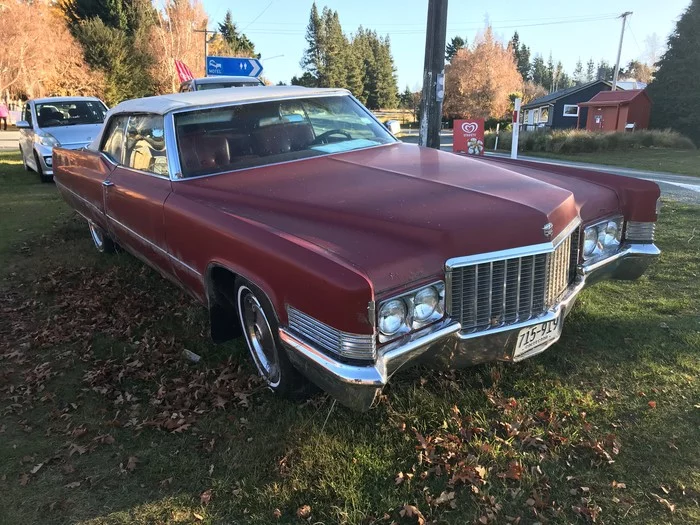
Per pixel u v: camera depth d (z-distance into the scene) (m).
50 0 52.56
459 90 61.25
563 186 3.45
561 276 2.96
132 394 3.32
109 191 4.57
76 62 46.44
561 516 2.28
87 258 5.97
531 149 27.56
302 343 2.46
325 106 4.23
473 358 2.72
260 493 2.46
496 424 2.87
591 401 3.02
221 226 2.97
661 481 2.45
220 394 3.21
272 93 4.11
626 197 3.54
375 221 2.63
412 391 3.11
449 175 3.20
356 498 2.40
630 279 3.71
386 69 99.62
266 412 3.01
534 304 2.78
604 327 3.90
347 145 4.00
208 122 3.78
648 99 37.94
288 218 2.86
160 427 2.96
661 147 29.19
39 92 44.31
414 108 81.75
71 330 4.22
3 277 5.49
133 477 2.62
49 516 2.40
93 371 3.58
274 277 2.57
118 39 49.06
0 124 39.16
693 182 13.52
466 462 2.57
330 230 2.67
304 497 2.44
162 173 3.78
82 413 3.15
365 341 2.26
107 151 4.93
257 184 3.28
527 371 3.34
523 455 2.62
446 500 2.37
